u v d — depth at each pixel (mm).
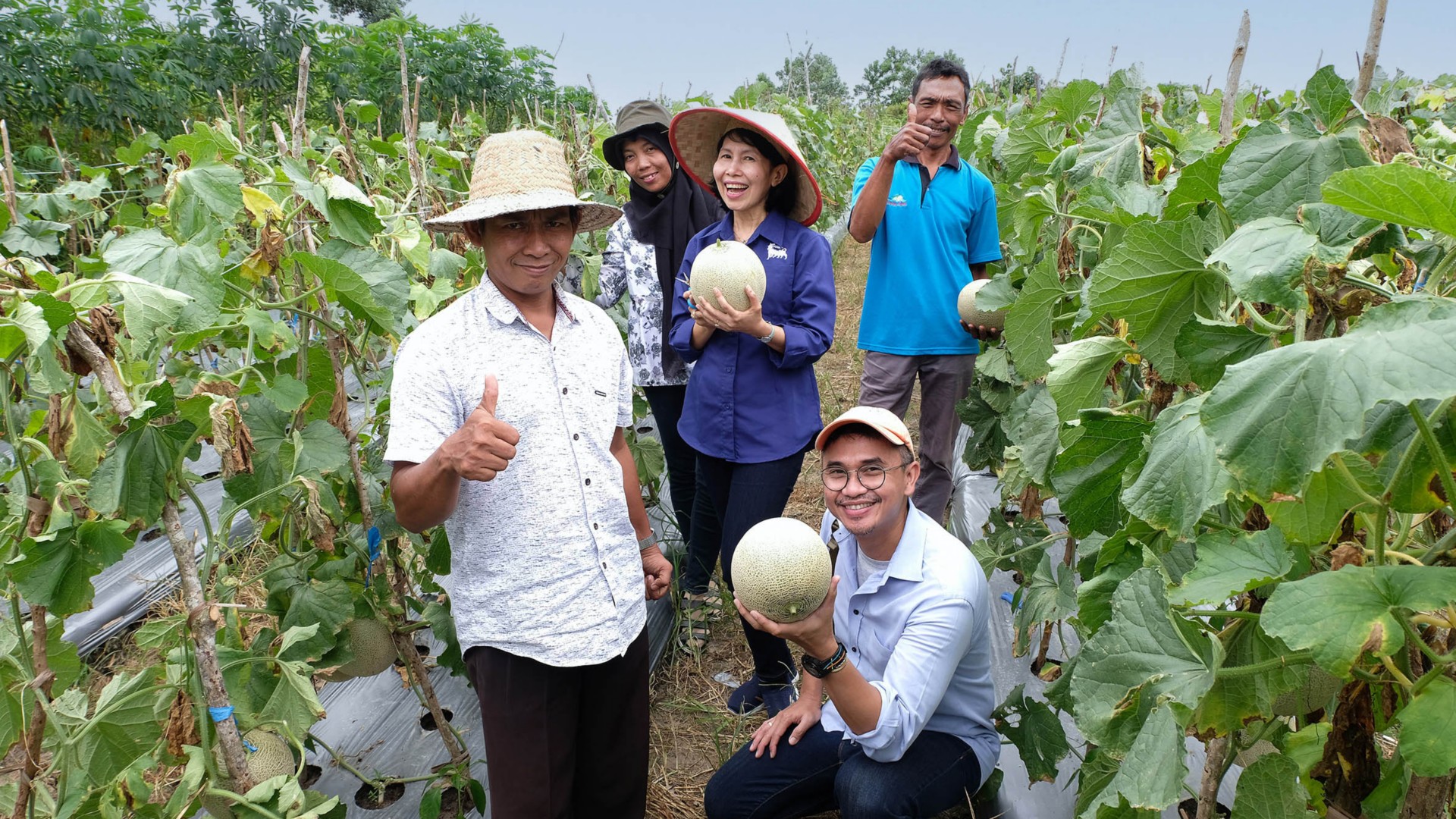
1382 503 1494
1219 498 1546
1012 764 3236
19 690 2389
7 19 11164
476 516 2246
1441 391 1143
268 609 2865
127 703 2467
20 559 2096
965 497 5492
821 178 15852
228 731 2256
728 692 3963
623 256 4242
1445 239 1918
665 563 2795
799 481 6285
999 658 3934
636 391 5312
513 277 2217
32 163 10062
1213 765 1972
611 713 2465
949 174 4539
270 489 2564
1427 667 1797
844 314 11094
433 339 2201
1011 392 4793
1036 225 3596
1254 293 1601
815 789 2943
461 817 3084
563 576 2260
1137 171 2988
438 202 4586
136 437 2111
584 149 6297
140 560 4828
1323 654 1352
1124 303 2090
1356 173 1316
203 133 2869
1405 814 1560
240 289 2852
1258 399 1336
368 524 3012
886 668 2721
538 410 2238
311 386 2953
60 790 2264
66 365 2066
